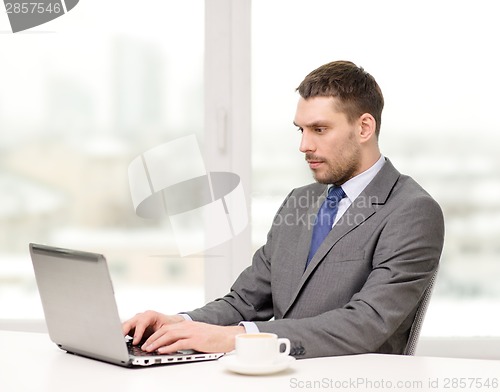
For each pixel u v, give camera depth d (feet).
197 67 11.59
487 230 11.46
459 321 11.46
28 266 11.62
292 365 6.20
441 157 11.43
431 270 7.30
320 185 8.38
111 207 11.62
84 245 11.62
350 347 6.63
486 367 6.12
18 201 11.62
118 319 5.91
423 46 11.38
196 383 5.55
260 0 11.43
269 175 11.52
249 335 6.02
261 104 11.50
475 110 11.43
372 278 7.08
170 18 11.57
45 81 11.57
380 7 11.39
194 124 11.59
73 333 6.43
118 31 11.58
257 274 8.37
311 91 7.67
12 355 6.65
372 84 7.82
